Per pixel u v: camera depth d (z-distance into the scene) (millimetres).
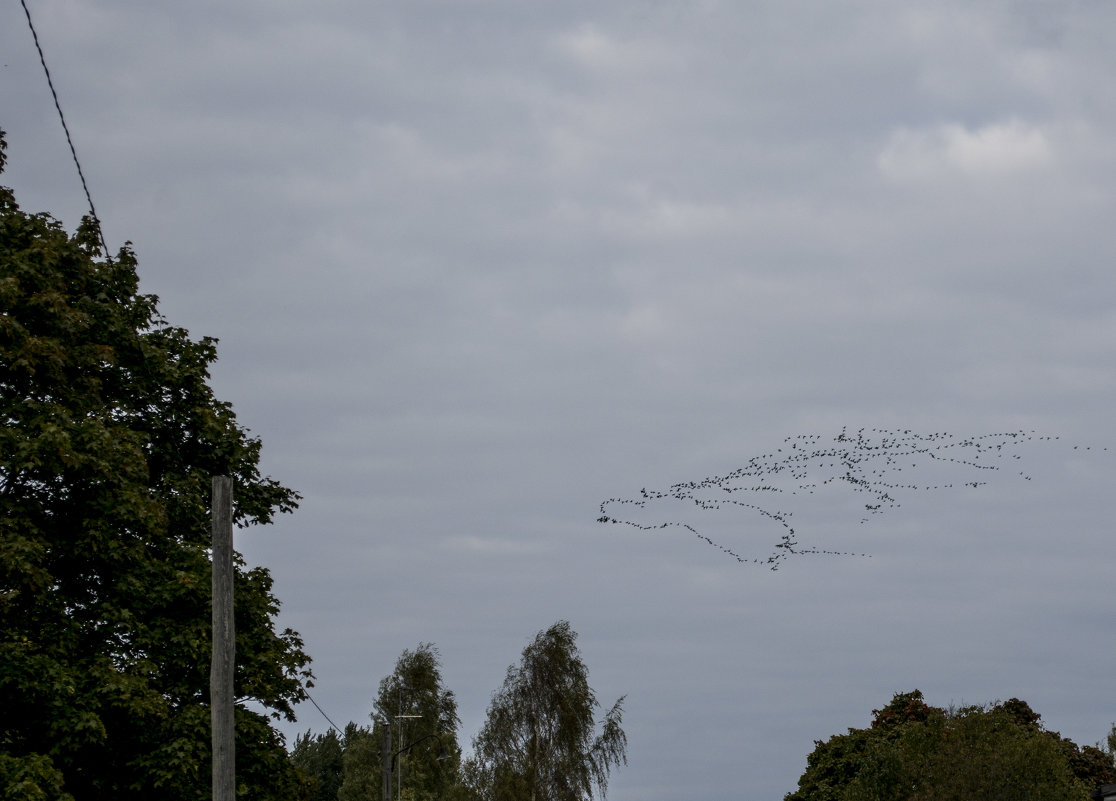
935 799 50750
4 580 30469
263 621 39625
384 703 104875
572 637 87375
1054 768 51500
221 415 40938
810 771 70312
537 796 82688
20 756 29766
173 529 37906
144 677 32875
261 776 38031
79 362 34344
